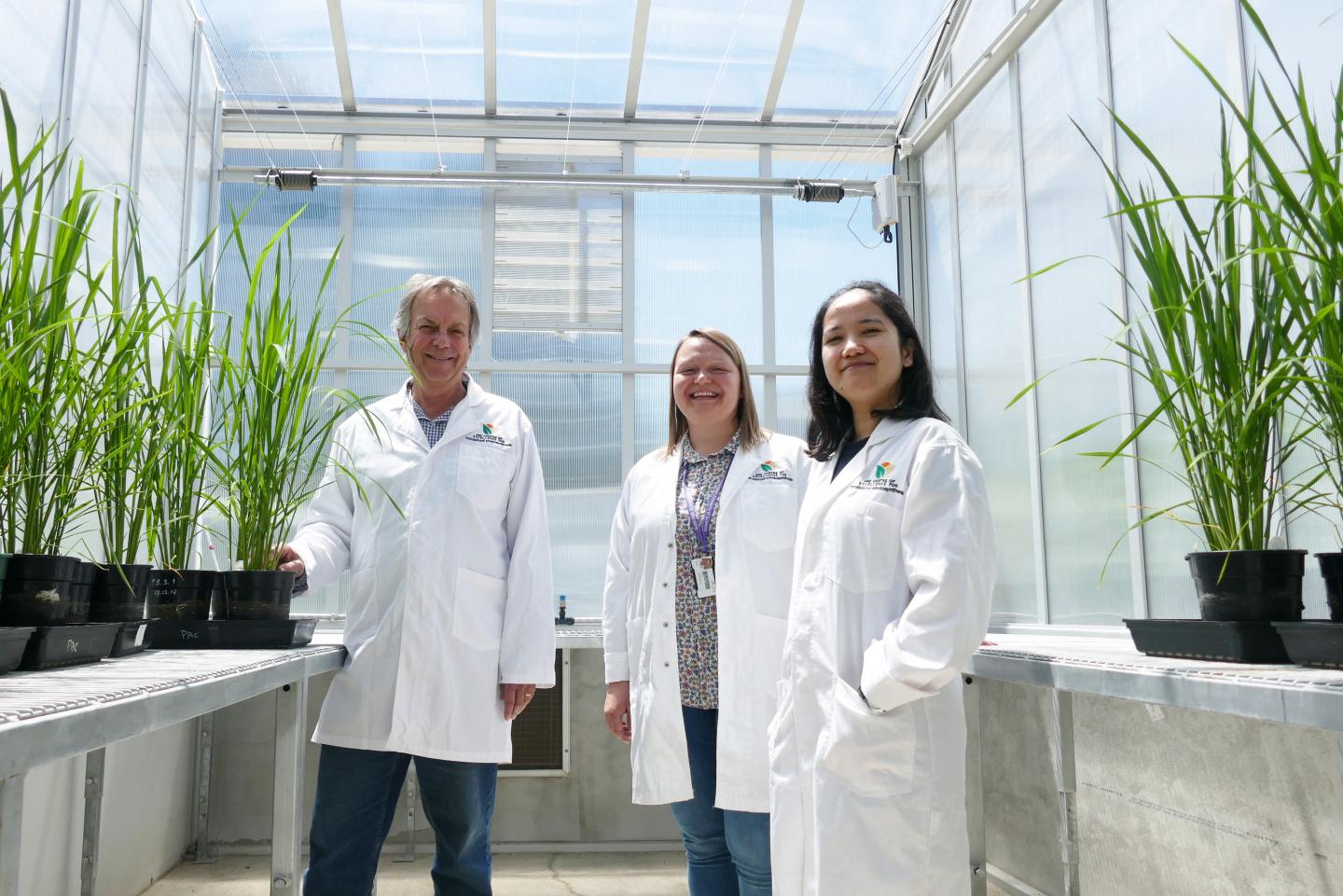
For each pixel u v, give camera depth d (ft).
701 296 14.24
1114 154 9.54
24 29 7.70
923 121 14.35
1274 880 6.79
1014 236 11.75
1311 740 6.42
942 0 12.81
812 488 5.61
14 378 4.27
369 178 13.55
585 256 14.12
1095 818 9.10
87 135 8.98
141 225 10.53
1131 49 9.25
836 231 14.60
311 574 6.63
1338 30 6.57
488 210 13.98
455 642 6.41
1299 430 6.73
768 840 5.83
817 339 5.85
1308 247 3.90
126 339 5.00
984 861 6.85
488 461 6.82
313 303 13.56
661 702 6.31
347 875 6.34
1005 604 12.00
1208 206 8.05
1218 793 7.38
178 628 6.08
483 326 13.80
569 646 11.63
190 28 12.19
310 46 13.00
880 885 4.46
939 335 14.07
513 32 13.11
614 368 13.85
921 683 4.43
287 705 5.76
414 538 6.49
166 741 11.12
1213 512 5.06
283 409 6.26
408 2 12.60
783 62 13.66
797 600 5.25
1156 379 4.90
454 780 6.41
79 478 4.87
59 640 4.45
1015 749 10.64
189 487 6.10
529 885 10.94
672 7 12.92
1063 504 10.60
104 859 9.39
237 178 13.60
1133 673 4.43
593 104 14.21
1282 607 4.71
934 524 4.71
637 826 12.55
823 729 4.86
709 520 6.56
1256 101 7.46
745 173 14.87
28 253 4.30
